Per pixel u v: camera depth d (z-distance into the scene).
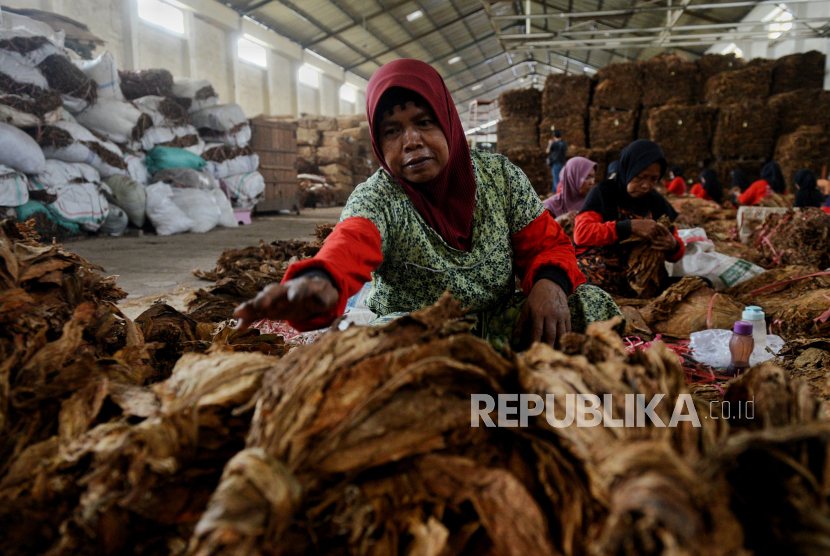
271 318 0.94
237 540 0.60
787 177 12.18
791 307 2.49
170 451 0.78
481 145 21.14
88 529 0.75
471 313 1.74
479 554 0.73
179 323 1.79
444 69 27.47
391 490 0.77
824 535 0.58
